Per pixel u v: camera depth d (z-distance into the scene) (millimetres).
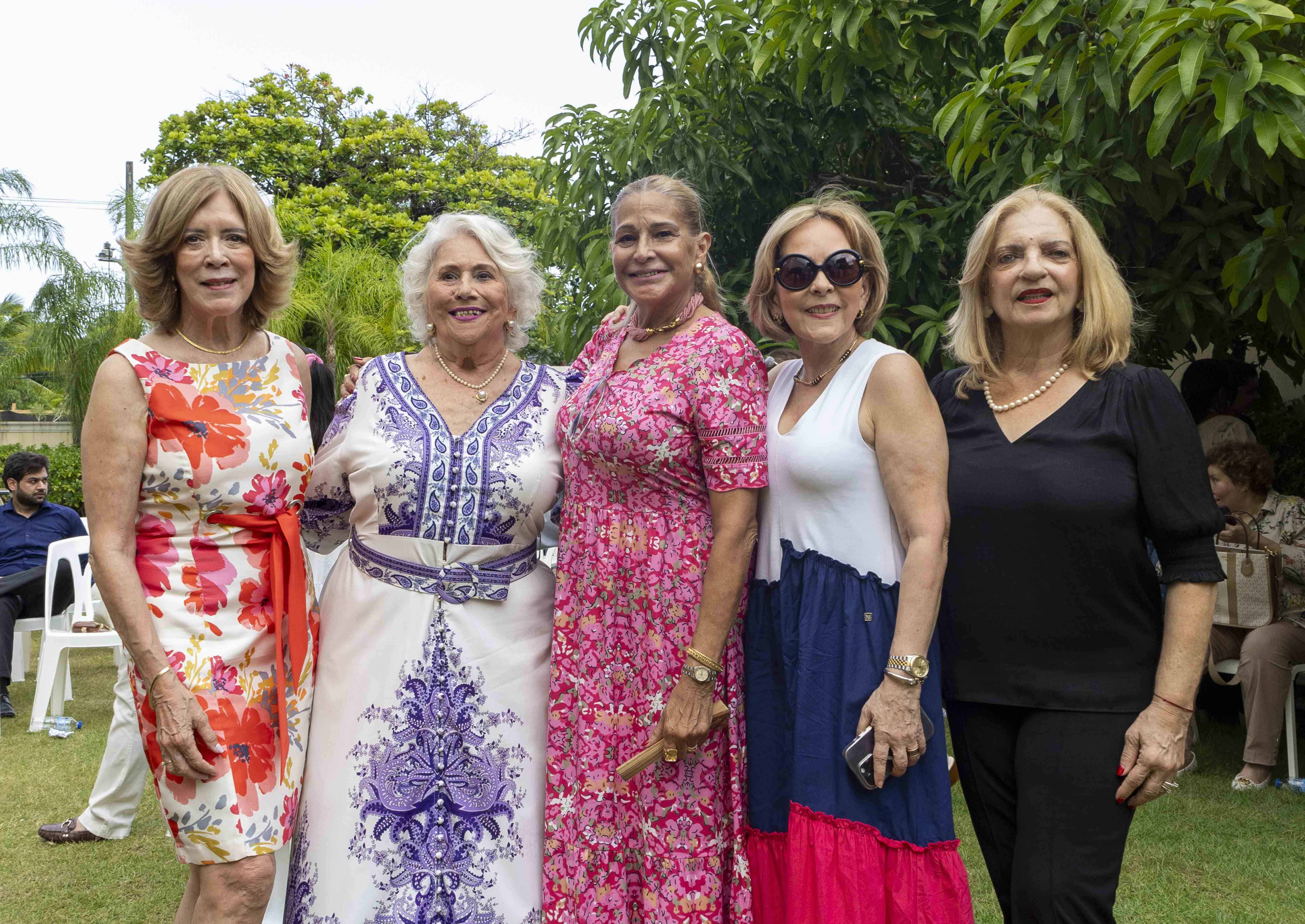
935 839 1969
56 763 4855
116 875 3455
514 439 2312
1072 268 1976
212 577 2102
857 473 2045
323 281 10672
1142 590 1929
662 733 2094
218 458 2092
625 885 2170
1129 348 2006
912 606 1941
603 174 5004
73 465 12094
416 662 2207
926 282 4289
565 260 5172
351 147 19891
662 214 2205
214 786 2031
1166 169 3395
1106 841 1865
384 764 2182
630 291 2236
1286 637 4168
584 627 2182
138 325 12203
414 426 2287
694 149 4496
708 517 2176
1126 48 2975
